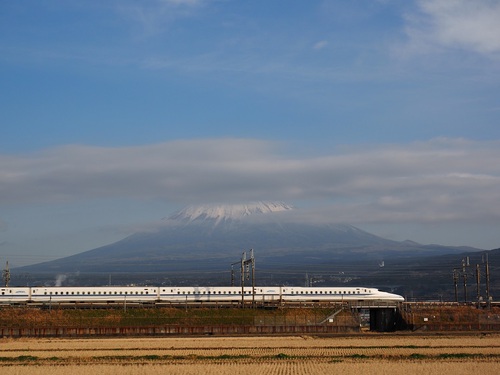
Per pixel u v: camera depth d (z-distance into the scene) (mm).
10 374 72438
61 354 92000
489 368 76125
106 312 140625
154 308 145375
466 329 140000
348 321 138875
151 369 75625
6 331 128250
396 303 156875
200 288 167500
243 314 142750
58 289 161500
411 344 103375
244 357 86938
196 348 98938
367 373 72500
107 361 84188
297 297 169750
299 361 82875
